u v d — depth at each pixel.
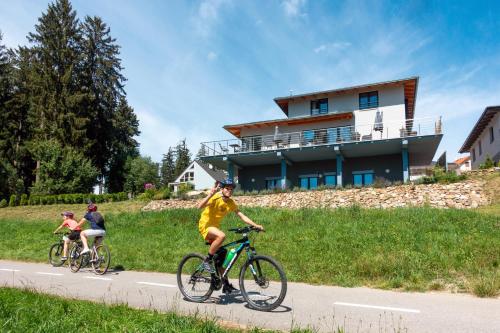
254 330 4.67
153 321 4.87
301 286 8.20
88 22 52.84
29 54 50.53
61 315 5.14
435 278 8.20
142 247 13.91
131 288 8.02
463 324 5.20
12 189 44.59
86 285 8.42
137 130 62.78
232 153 31.77
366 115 31.69
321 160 33.03
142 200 32.41
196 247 13.37
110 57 53.16
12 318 4.75
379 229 12.37
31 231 19.70
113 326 4.68
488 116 30.75
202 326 4.59
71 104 45.12
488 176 21.27
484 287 7.05
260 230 6.33
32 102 46.56
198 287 6.74
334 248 10.89
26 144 46.50
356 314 5.79
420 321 5.37
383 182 23.61
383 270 8.77
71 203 34.97
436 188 21.05
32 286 8.13
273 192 26.73
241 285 6.27
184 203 28.12
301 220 15.49
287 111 37.38
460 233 11.38
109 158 54.75
